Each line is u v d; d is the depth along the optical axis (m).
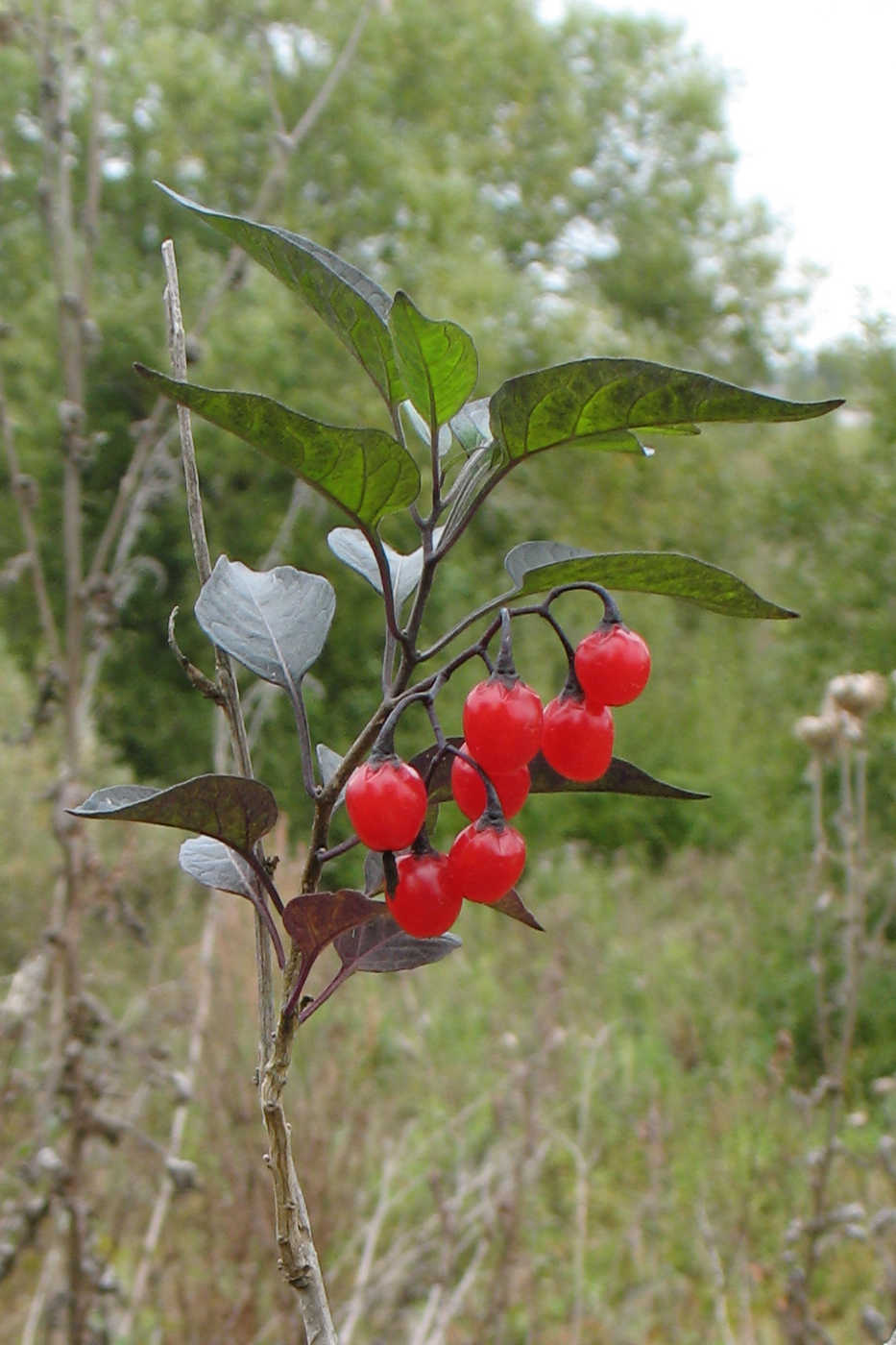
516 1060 4.95
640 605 15.05
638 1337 3.98
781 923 7.44
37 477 10.59
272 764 9.56
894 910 7.08
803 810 8.23
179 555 10.77
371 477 1.02
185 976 4.94
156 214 11.70
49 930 3.33
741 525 14.94
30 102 10.86
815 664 9.11
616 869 11.27
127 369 10.59
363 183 12.24
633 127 21.59
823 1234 3.96
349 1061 4.69
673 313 21.05
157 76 11.40
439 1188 3.68
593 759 1.16
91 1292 3.17
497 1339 3.45
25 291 11.23
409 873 1.10
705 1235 3.98
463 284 12.05
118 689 11.17
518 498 14.54
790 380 21.19
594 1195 4.95
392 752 1.08
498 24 16.50
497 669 1.10
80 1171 3.25
